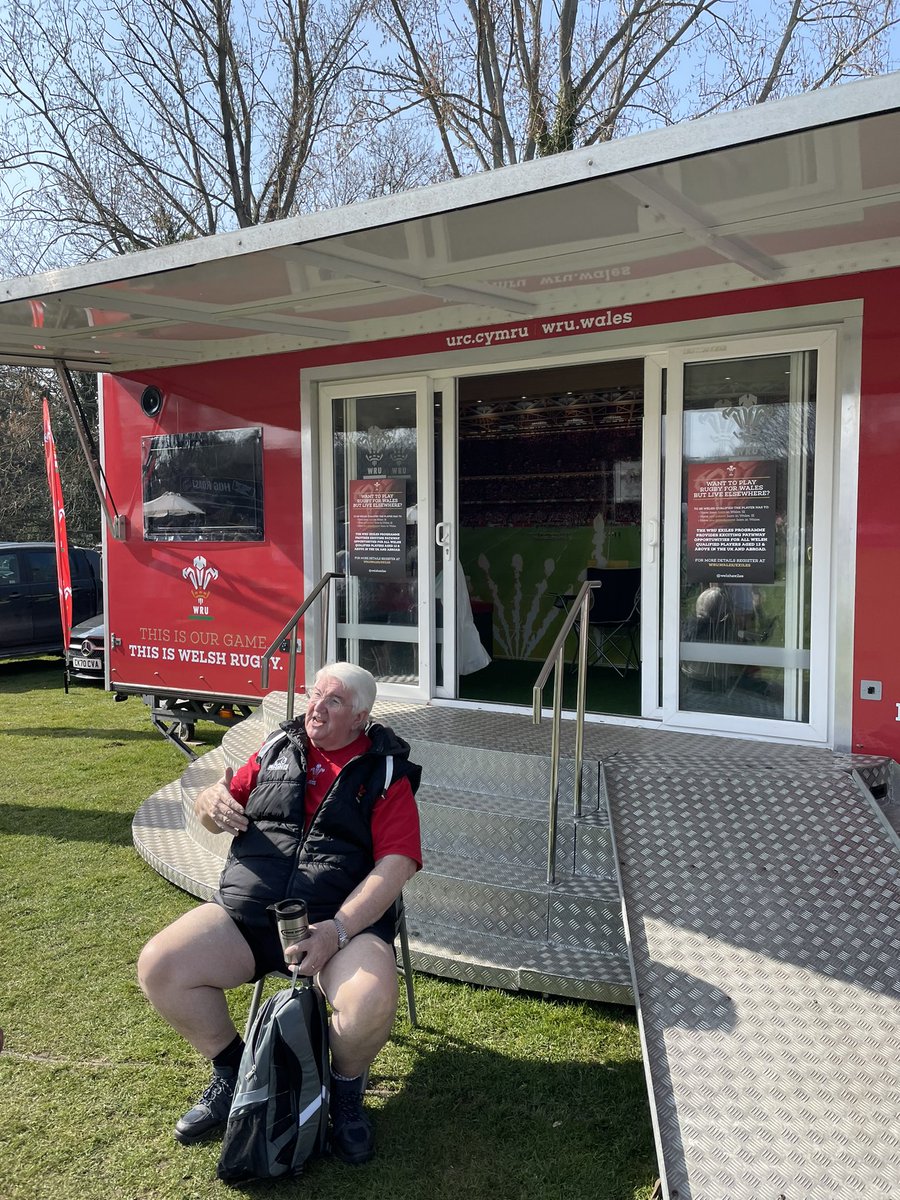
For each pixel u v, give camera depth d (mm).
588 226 3396
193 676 6527
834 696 4176
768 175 2857
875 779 3945
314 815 2852
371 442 5645
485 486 9008
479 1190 2566
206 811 2955
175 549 6520
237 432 6121
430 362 5266
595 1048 3207
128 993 3627
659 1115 2432
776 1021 2686
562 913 3604
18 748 7805
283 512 5969
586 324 4738
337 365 5645
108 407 6777
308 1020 2531
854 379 4027
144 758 7441
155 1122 2861
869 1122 2373
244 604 6215
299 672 5961
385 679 5746
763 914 3098
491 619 8727
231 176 15312
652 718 4879
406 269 4020
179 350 6129
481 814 3979
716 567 4559
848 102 2322
